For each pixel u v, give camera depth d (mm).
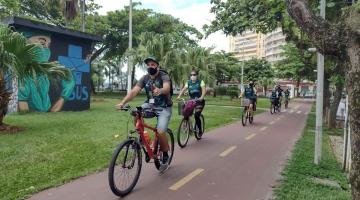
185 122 9188
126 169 5426
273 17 11734
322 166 7688
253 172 6988
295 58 23094
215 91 48406
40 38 16719
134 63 25391
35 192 5301
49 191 5402
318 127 7914
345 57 3436
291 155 8742
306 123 17688
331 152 9781
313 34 3672
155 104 6184
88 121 13141
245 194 5656
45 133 10094
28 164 6688
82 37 18250
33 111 16344
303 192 5723
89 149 8156
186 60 29219
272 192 5770
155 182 6078
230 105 29469
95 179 6066
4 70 10156
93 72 44750
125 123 12805
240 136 11539
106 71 60094
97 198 5207
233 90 42156
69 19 28484
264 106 31078
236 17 14133
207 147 9328
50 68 11234
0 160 6875
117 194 5227
